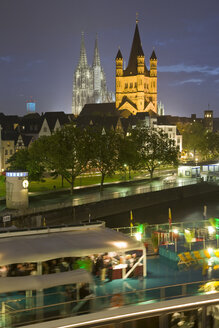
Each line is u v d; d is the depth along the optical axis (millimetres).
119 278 21922
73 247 20000
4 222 47312
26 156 92625
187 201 92562
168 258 26219
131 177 108938
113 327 14414
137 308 14805
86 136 83000
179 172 116188
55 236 22000
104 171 84312
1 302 16906
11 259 18328
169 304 15164
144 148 105750
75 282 16688
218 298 15758
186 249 27219
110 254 22828
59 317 14234
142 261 23375
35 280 16047
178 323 15258
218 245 29109
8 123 141500
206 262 25062
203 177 111375
